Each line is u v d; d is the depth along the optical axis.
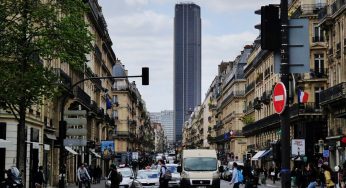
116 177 27.95
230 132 116.94
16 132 37.50
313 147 60.03
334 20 50.22
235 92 117.50
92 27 75.25
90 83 74.50
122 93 123.75
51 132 49.97
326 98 49.47
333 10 49.59
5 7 23.58
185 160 36.41
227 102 129.12
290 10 69.44
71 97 54.00
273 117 73.94
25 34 23.70
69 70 57.19
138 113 162.62
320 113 59.75
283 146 8.72
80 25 24.44
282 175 8.69
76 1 24.88
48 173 48.16
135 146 147.75
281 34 8.81
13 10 23.73
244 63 118.81
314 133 60.34
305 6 62.25
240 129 116.56
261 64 88.94
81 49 24.39
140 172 38.94
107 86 100.19
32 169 37.78
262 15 8.79
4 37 23.50
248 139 102.19
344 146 46.38
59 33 23.95
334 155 51.53
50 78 24.36
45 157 47.69
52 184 50.69
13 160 37.28
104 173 90.75
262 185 53.69
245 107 109.81
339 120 49.56
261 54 85.06
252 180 23.58
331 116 51.59
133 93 138.75
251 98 101.12
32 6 23.92
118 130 122.56
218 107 154.38
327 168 26.27
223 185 54.12
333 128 51.03
